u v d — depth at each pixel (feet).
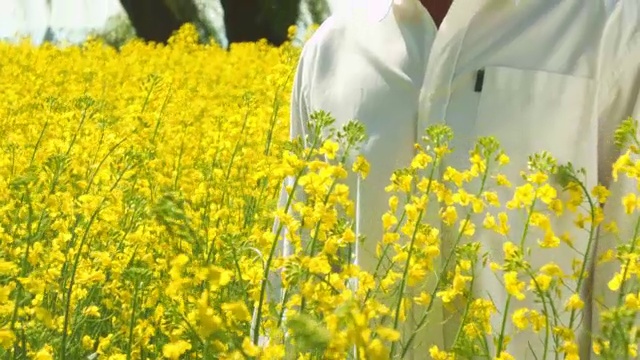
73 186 18.28
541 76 11.59
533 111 11.56
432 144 11.64
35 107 33.06
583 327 11.47
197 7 64.90
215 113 29.84
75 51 48.80
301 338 7.59
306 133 12.85
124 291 14.23
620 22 11.51
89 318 15.24
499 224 11.62
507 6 11.72
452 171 11.21
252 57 46.55
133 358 13.84
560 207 10.85
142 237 15.17
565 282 11.44
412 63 12.09
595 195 10.90
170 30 65.21
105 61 47.06
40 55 46.19
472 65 11.73
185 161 23.45
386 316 11.19
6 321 12.85
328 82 12.53
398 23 12.27
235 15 64.03
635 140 10.90
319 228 11.09
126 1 64.69
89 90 38.73
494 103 11.66
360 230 12.05
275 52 46.83
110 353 13.83
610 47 11.50
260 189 19.24
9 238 15.56
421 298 11.10
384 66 12.17
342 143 11.85
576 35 11.68
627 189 11.32
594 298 11.19
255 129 23.27
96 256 15.28
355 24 12.53
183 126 26.55
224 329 8.43
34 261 14.60
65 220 16.87
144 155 17.20
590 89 11.51
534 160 10.76
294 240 10.94
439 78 11.76
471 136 11.72
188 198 19.20
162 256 15.44
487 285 11.57
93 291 15.07
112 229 16.24
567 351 10.18
